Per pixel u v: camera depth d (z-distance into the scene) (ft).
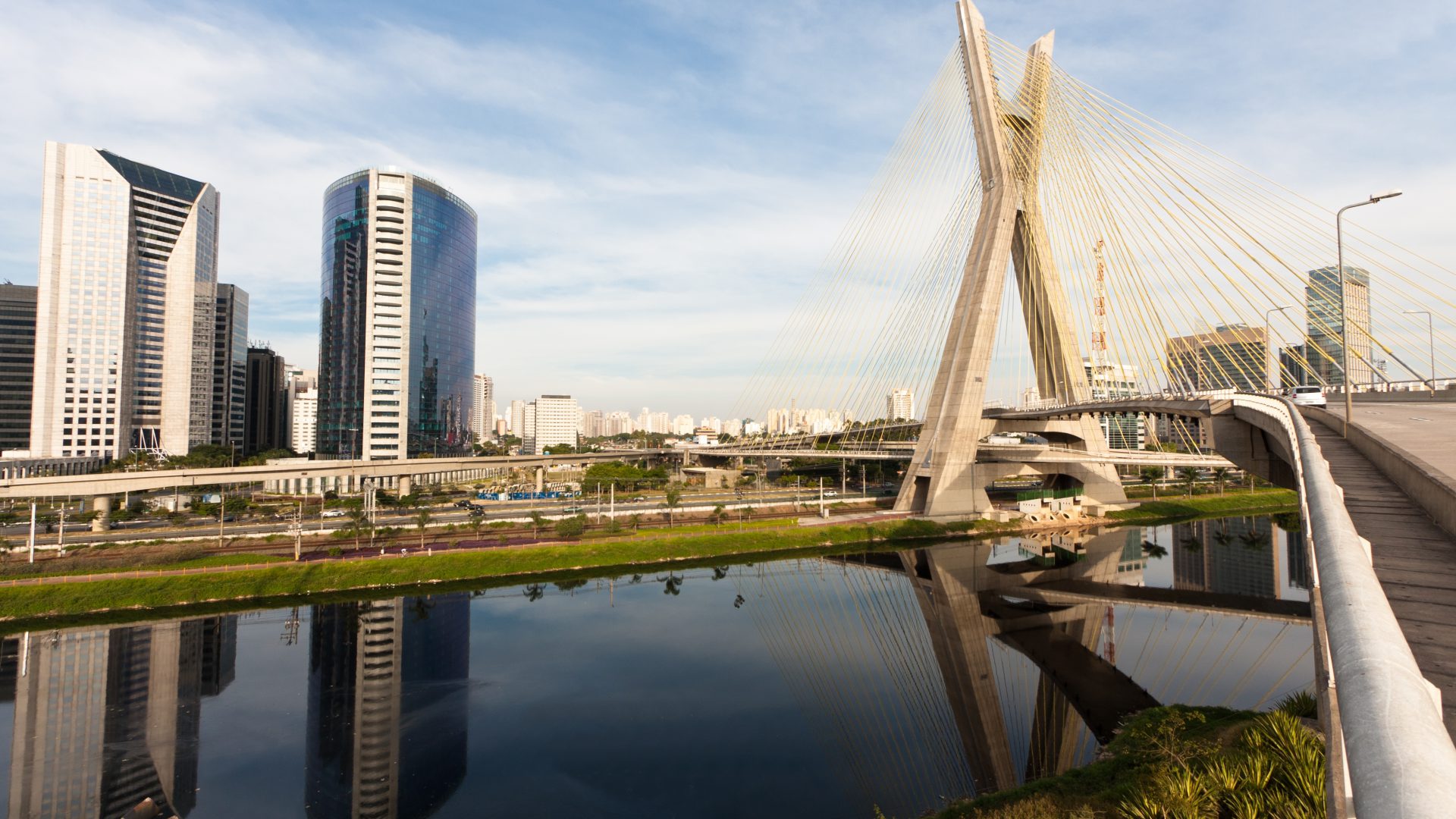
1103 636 180.24
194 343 518.78
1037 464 357.00
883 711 137.80
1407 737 13.29
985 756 117.19
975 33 313.73
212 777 114.32
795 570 259.80
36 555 227.61
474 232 640.17
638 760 119.44
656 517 325.83
